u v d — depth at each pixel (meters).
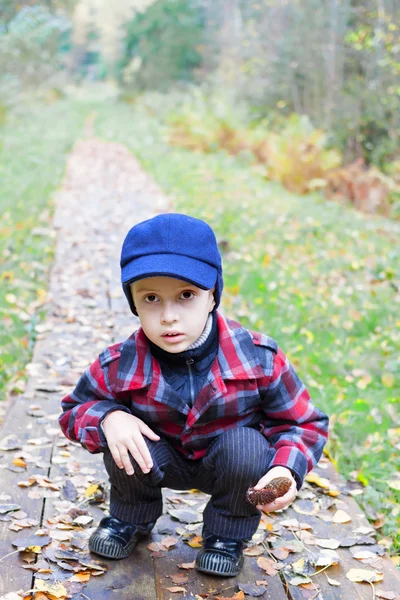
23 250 7.35
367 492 3.15
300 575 2.41
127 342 2.35
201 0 32.69
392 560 2.61
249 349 2.30
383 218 11.32
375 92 14.07
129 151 17.72
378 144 14.30
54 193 11.00
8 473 2.99
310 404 2.37
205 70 31.30
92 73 66.31
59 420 2.42
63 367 4.28
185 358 2.27
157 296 2.17
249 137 16.77
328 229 9.09
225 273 6.80
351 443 3.74
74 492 2.85
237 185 12.33
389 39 12.95
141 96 35.50
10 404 4.03
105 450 2.32
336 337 5.32
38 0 27.25
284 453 2.24
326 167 13.01
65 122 25.22
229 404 2.26
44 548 2.47
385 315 5.82
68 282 6.23
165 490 2.96
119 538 2.43
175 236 2.14
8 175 12.41
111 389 2.34
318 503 2.91
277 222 9.26
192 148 17.75
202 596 2.28
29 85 28.00
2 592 2.23
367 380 4.45
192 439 2.31
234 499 2.29
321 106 16.31
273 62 18.16
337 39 14.80
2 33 24.06
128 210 9.74
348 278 6.93
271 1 18.16
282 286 6.48
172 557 2.48
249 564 2.46
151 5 35.88
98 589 2.29
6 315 5.39
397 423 4.02
